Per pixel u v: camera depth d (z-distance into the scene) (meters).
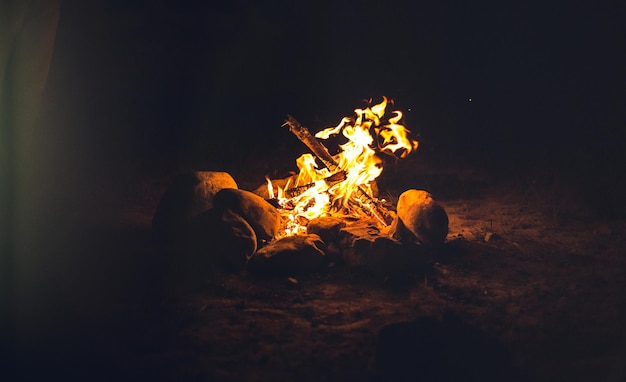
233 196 3.32
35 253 3.27
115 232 3.66
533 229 3.74
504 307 2.88
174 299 2.95
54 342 2.63
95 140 5.42
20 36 3.08
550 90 6.71
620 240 3.55
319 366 2.50
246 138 5.68
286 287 3.05
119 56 6.28
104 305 2.90
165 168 4.88
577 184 4.39
